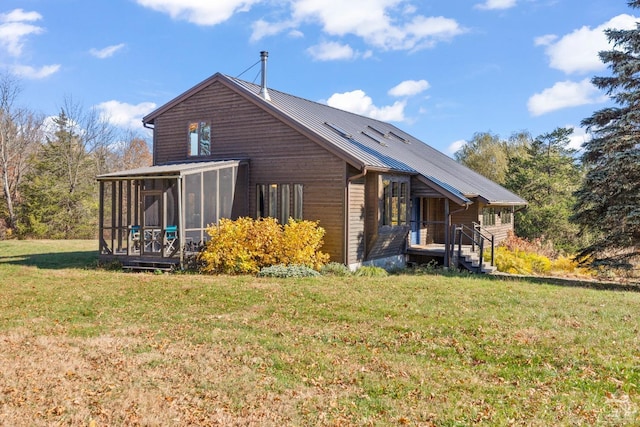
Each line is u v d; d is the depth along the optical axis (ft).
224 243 48.47
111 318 30.99
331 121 65.36
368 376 21.08
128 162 173.27
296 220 54.39
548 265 67.67
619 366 21.71
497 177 136.05
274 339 26.12
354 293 37.24
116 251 56.08
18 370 21.30
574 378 20.68
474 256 64.85
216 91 60.44
